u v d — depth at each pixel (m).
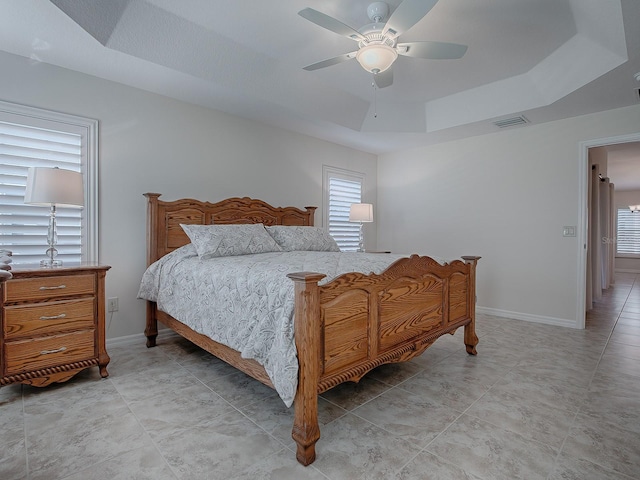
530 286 4.21
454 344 3.33
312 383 1.61
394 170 5.62
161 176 3.39
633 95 3.26
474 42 2.86
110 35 2.47
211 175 3.75
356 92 3.89
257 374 1.93
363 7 2.40
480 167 4.64
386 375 2.60
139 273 3.27
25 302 2.18
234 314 2.12
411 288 2.37
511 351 3.12
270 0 2.34
